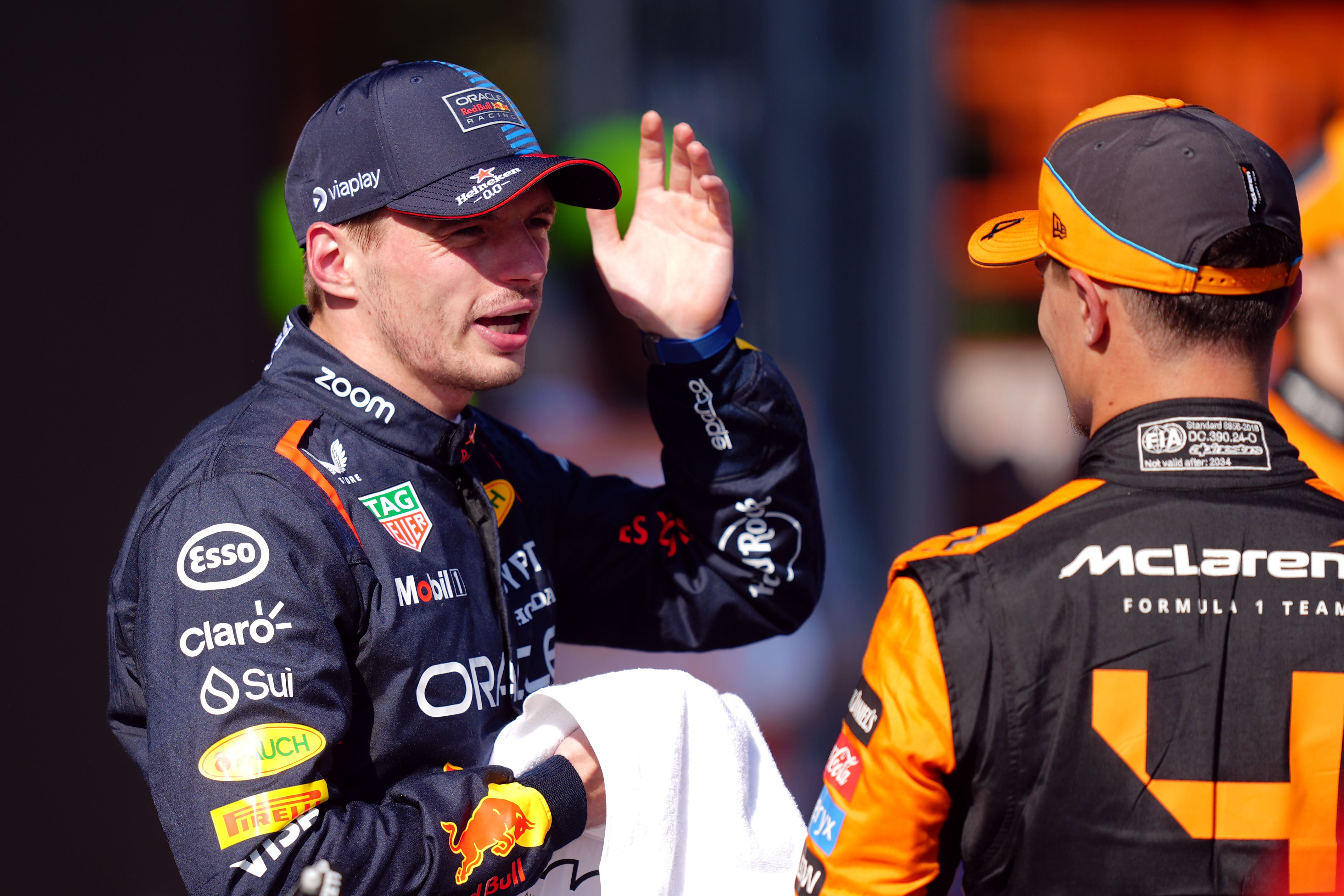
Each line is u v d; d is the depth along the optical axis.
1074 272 4.61
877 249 15.32
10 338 8.98
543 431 13.94
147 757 5.50
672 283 6.90
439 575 5.70
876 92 15.26
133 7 9.27
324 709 5.12
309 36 13.27
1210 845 4.20
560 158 5.92
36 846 9.08
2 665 9.00
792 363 15.22
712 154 15.20
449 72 6.04
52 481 9.12
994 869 4.38
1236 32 21.02
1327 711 4.24
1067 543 4.39
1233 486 4.43
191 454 5.61
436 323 5.86
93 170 9.19
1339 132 12.49
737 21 15.09
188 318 9.52
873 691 4.50
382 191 5.74
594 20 15.06
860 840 4.45
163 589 5.25
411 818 5.09
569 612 7.19
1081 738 4.25
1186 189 4.36
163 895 9.37
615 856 5.56
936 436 15.58
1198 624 4.28
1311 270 12.30
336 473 5.61
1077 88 22.42
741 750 5.99
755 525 6.95
